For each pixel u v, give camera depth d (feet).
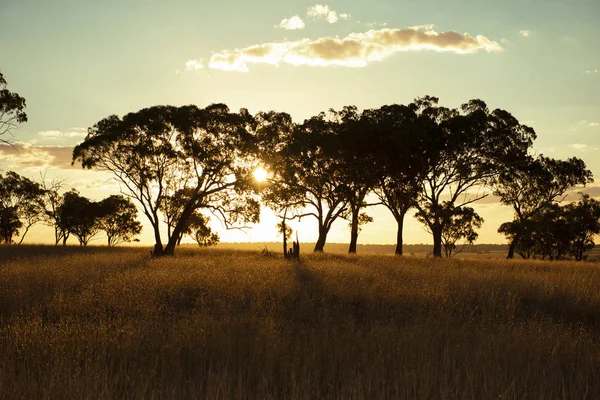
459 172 158.81
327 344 27.76
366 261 97.30
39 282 53.93
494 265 94.94
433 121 157.99
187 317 37.06
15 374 22.85
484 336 30.37
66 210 235.40
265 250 128.16
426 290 51.42
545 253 232.73
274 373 24.36
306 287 53.52
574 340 31.17
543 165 180.45
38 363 24.30
